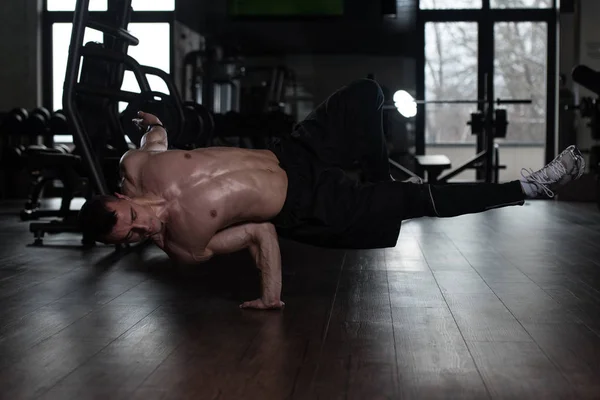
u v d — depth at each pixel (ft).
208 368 6.73
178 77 33.86
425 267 12.67
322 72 34.73
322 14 33.35
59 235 17.94
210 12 33.58
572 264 12.98
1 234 18.26
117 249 15.07
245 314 9.01
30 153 18.19
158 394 6.02
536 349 7.33
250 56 34.99
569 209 25.46
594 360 6.94
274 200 8.20
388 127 12.27
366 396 5.92
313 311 9.15
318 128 8.62
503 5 32.24
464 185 8.29
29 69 33.58
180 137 15.49
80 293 10.48
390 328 8.23
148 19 33.71
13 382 6.37
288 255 14.28
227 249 8.77
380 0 32.63
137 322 8.61
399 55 33.99
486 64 32.50
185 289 10.77
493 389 6.09
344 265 12.97
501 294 10.23
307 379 6.38
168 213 7.94
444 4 32.60
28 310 9.34
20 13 33.47
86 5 13.80
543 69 32.30
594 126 24.41
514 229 18.90
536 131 32.60
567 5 30.50
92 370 6.70
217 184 7.93
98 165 14.10
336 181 8.29
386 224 8.23
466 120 32.91
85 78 15.92
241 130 24.14
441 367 6.72
